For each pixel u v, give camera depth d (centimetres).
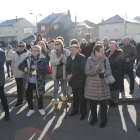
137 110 472
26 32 5012
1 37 5369
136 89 629
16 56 511
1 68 418
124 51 581
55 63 460
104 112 385
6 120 424
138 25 3822
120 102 535
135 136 344
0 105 529
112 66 477
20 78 512
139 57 859
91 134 355
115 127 381
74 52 421
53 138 344
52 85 719
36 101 566
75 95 443
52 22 4794
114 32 3728
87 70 384
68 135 353
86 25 4784
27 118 439
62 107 510
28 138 345
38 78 436
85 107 428
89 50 611
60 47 470
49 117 443
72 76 415
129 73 580
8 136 354
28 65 439
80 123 406
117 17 3816
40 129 381
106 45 612
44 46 701
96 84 378
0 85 414
